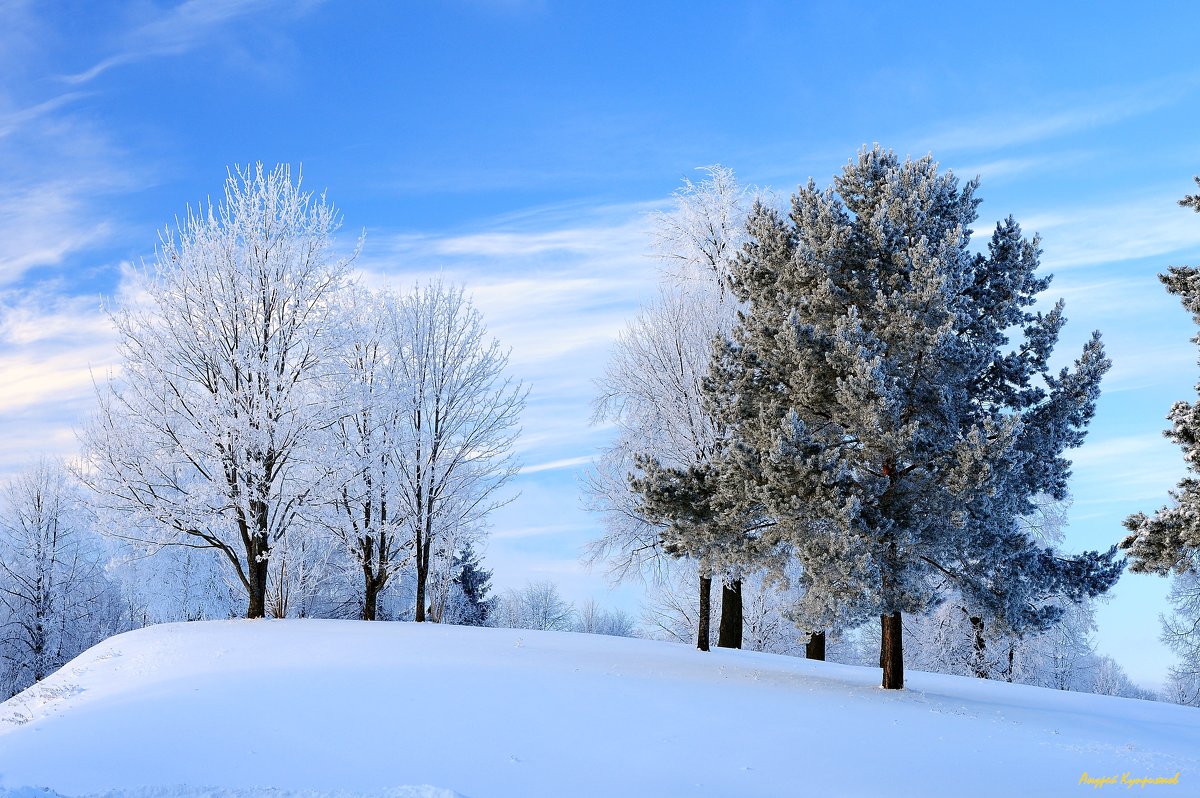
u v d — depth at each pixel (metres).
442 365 31.64
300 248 26.45
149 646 19.28
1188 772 11.38
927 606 17.44
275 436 25.00
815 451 17.22
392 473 29.56
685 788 9.70
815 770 10.61
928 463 17.28
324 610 42.03
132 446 24.14
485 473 32.38
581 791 9.43
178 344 24.84
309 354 26.03
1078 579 19.98
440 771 9.87
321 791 8.73
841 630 17.36
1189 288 16.88
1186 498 16.16
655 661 18.73
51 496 38.62
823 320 19.00
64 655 38.97
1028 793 10.05
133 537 24.94
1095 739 13.59
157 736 10.88
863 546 16.47
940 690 19.28
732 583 27.22
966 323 17.83
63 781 9.16
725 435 25.48
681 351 26.77
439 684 14.01
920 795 9.83
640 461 19.86
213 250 25.50
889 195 18.45
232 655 17.50
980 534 18.31
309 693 13.23
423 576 30.59
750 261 20.17
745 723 12.64
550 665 16.55
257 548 25.20
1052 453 19.45
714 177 30.30
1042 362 19.45
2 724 13.77
